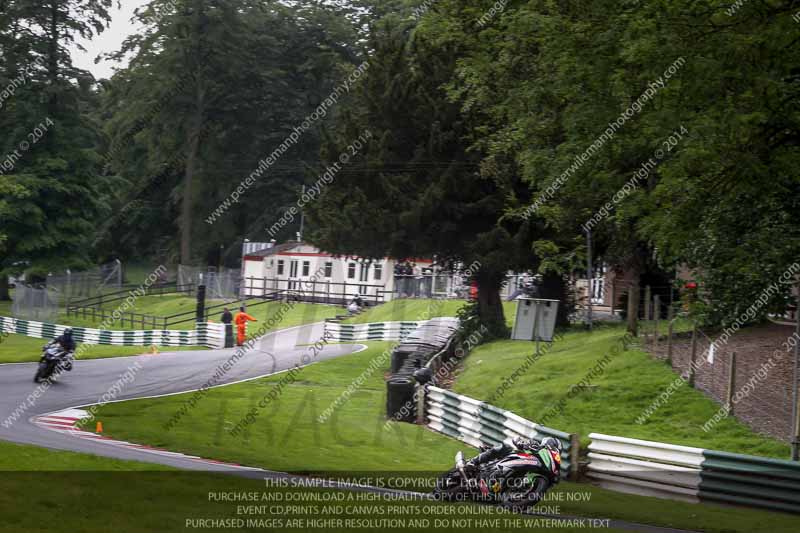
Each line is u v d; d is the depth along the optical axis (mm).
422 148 47125
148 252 118688
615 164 26844
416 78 47656
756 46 20422
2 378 36562
